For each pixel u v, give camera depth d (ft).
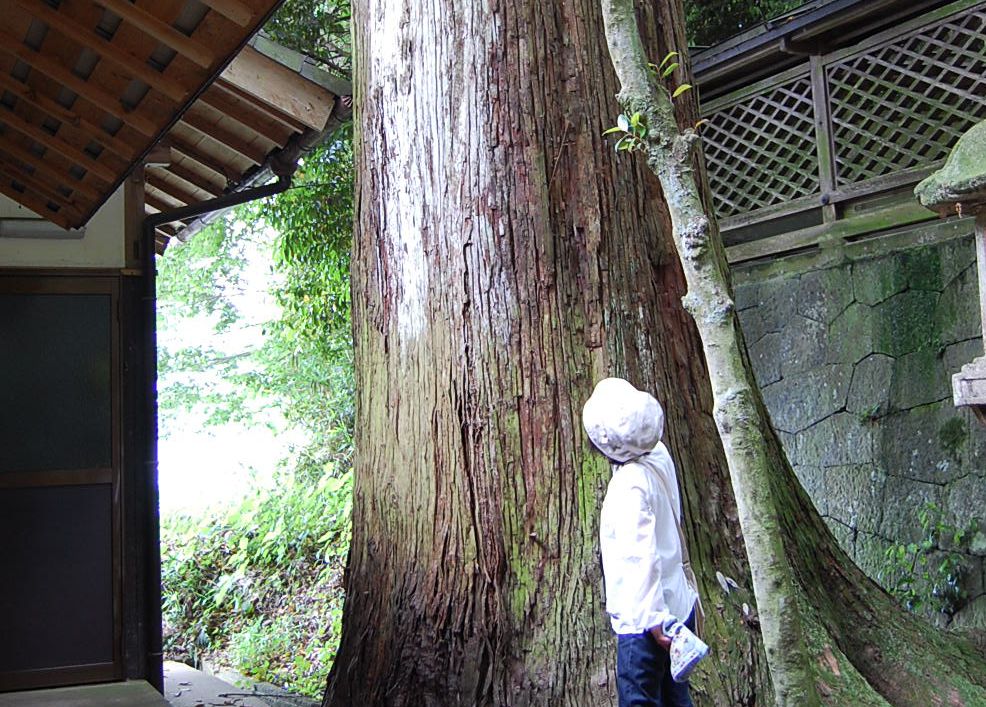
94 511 19.40
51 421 19.36
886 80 21.27
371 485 12.99
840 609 12.63
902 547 18.39
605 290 12.05
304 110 20.75
